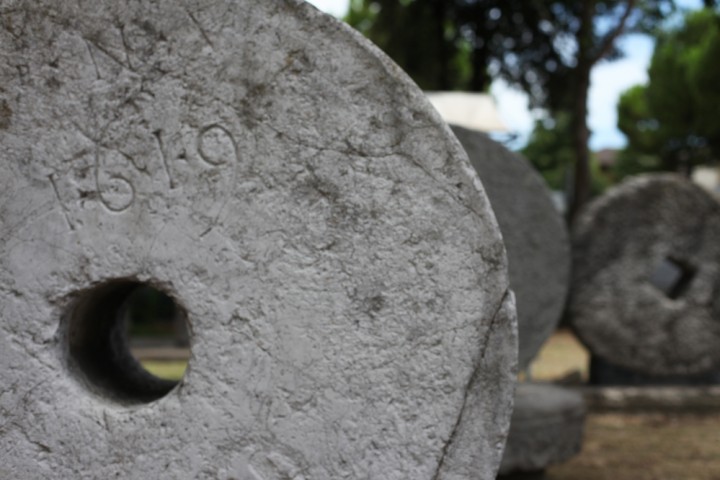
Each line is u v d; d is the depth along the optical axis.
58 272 1.84
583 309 6.16
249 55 1.77
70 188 1.83
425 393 1.76
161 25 1.79
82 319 2.00
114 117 1.82
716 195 6.20
